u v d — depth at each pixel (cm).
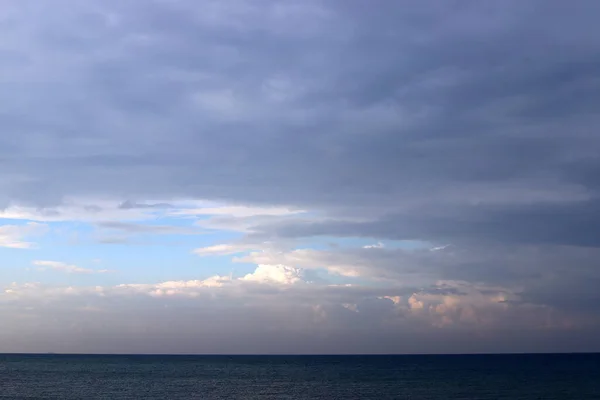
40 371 16338
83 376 13950
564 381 11288
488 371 15538
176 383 11662
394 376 13688
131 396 8906
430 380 12012
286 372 16350
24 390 9825
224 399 8488
